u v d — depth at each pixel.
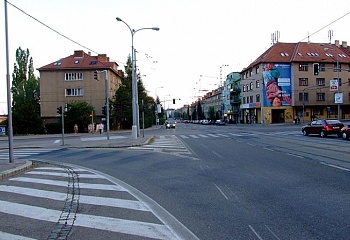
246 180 9.09
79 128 50.44
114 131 52.09
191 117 161.88
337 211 5.93
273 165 11.67
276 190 7.73
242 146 19.84
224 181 9.05
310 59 61.53
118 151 19.12
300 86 61.59
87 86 55.81
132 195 7.75
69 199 7.37
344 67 63.03
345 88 63.19
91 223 5.62
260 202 6.72
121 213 6.23
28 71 69.19
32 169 12.47
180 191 8.03
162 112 118.50
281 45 64.94
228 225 5.35
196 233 5.02
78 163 14.47
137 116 31.34
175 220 5.72
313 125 28.47
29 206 6.78
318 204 6.42
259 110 65.12
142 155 16.47
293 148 17.67
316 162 12.11
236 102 86.31
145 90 68.38
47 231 5.23
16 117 47.75
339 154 14.47
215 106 120.25
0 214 6.20
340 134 26.62
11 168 11.85
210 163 12.80
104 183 9.33
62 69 55.75
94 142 26.75
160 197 7.49
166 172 11.03
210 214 6.00
